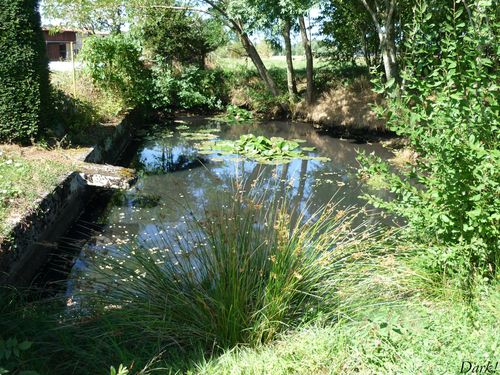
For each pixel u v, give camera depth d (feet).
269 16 40.09
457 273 10.57
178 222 20.22
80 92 35.22
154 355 8.51
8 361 7.86
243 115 54.24
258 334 8.90
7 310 9.96
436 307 9.84
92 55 40.60
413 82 11.19
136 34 52.65
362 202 23.89
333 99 50.72
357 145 40.14
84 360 8.32
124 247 13.75
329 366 7.49
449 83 10.40
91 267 12.85
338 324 8.60
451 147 9.88
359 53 53.47
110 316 9.21
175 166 31.99
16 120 24.00
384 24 39.68
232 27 52.26
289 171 30.96
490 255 10.53
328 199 24.48
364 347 7.74
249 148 35.94
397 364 7.23
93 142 27.81
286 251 9.88
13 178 18.51
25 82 23.88
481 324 8.54
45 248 16.66
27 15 23.58
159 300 9.57
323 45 53.93
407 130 10.94
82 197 22.39
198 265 10.39
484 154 9.43
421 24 11.38
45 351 8.54
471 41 10.48
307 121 52.19
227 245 10.09
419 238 12.34
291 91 55.11
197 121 52.47
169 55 58.23
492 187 9.83
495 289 9.93
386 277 10.36
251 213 11.37
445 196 10.36
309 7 38.09
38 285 14.74
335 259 10.64
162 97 53.06
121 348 8.67
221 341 8.89
